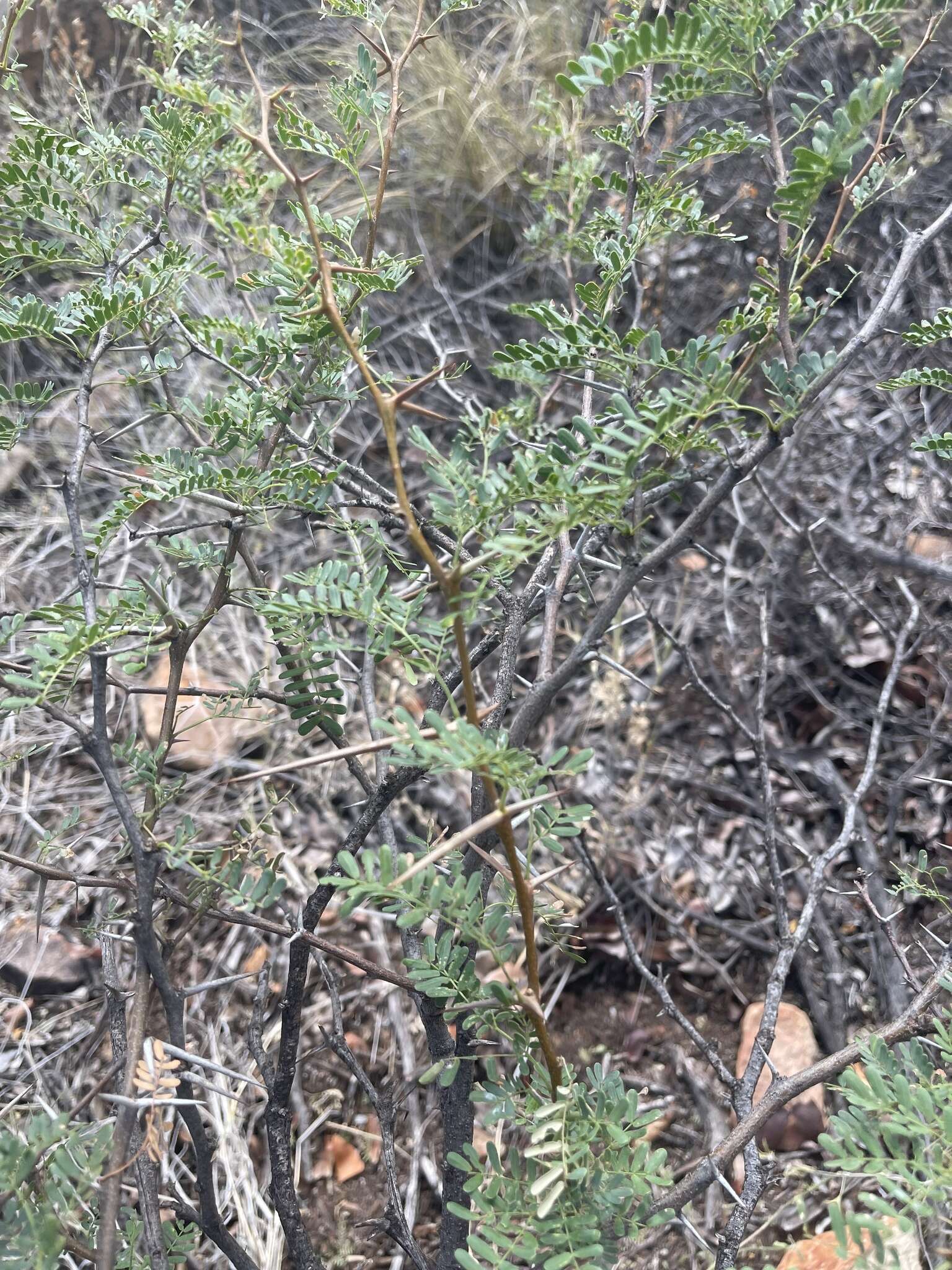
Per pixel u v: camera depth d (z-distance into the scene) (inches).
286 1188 21.0
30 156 20.1
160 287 19.9
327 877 13.6
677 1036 38.6
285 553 51.1
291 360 20.5
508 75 69.2
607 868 41.6
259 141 14.0
